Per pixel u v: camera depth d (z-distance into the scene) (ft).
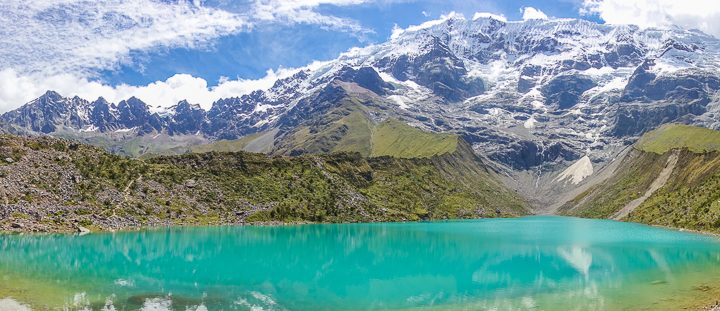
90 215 581.12
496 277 345.10
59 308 238.27
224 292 285.64
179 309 246.88
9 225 498.28
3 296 250.37
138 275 319.88
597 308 258.78
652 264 400.88
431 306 265.75
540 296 287.48
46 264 338.54
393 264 399.24
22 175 602.85
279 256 426.51
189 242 491.31
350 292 295.69
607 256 449.06
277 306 260.21
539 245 530.68
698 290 295.69
